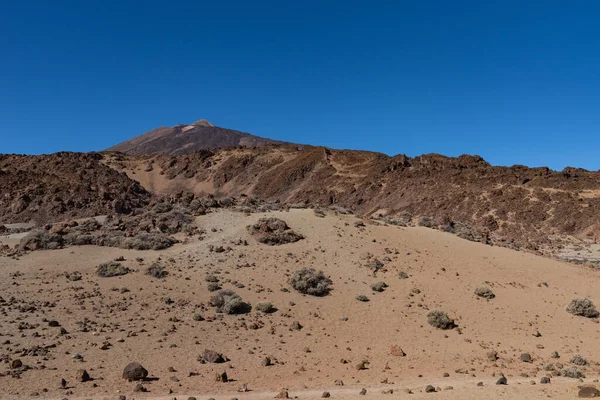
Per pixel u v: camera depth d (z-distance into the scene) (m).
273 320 31.20
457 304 36.16
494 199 119.75
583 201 109.31
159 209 54.12
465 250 48.62
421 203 131.00
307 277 36.69
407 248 46.47
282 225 46.69
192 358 24.47
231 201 59.81
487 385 20.48
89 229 48.06
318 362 25.17
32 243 42.75
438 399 16.61
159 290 34.12
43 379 20.12
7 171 119.56
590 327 34.16
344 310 33.72
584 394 16.56
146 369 22.42
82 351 24.14
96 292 33.00
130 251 42.41
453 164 157.00
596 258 75.56
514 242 79.00
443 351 28.12
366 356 26.67
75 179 126.31
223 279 36.81
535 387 19.23
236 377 22.09
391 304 35.31
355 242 45.97
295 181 187.00
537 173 134.62
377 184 157.88
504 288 40.19
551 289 41.19
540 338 31.52
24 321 27.42
